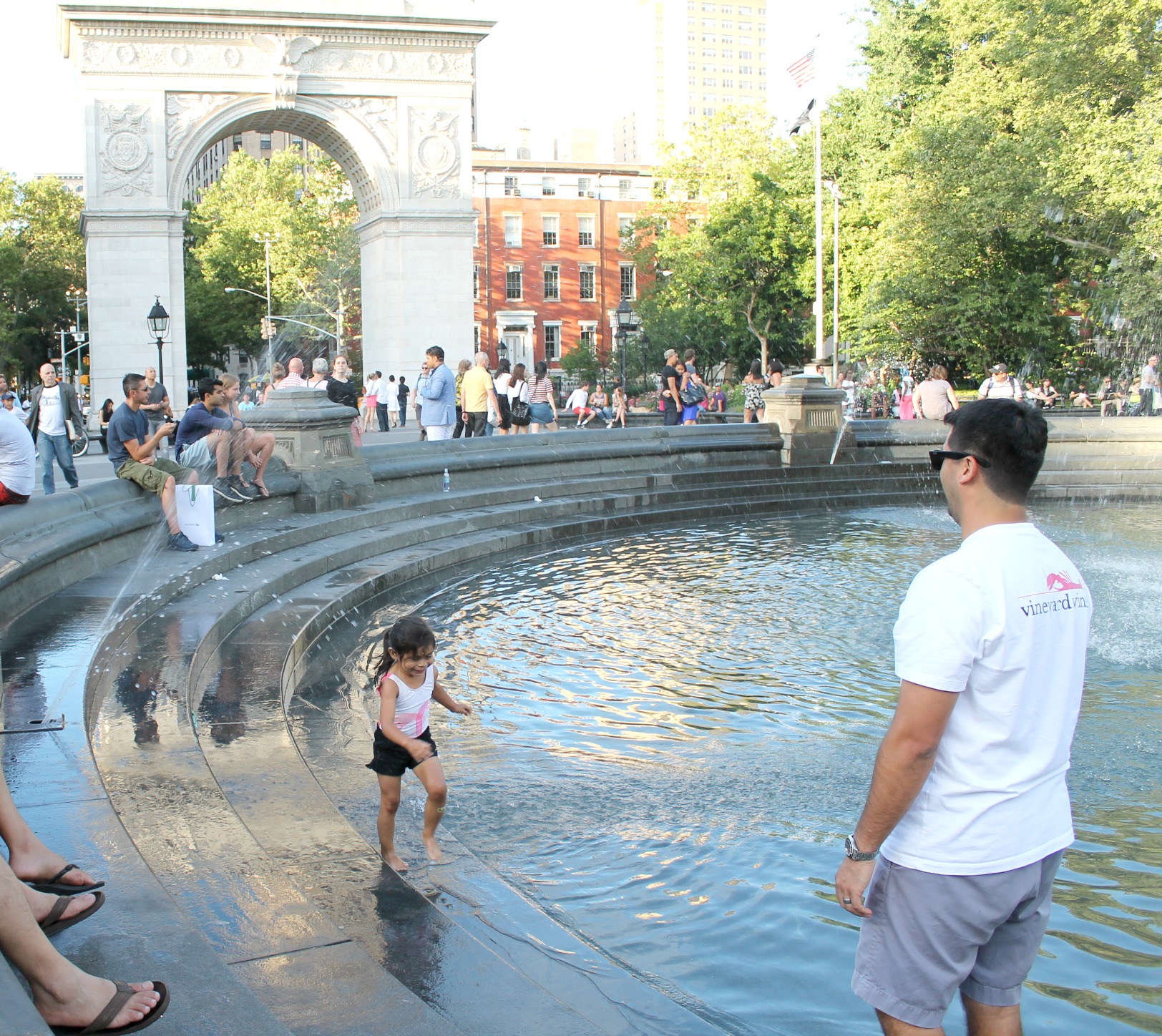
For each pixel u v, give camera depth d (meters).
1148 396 28.06
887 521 16.30
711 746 5.98
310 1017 2.79
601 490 17.00
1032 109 30.36
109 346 33.84
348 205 64.69
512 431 21.88
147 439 9.62
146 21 33.41
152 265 34.00
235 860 3.74
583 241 68.25
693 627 8.95
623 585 10.88
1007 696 2.32
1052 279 35.25
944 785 2.36
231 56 34.50
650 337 53.09
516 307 67.44
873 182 38.50
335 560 10.65
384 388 32.31
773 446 19.50
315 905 3.44
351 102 36.25
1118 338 33.41
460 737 6.18
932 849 2.36
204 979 2.75
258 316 66.75
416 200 36.97
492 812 5.00
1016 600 2.31
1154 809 5.04
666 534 14.82
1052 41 28.61
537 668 7.69
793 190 48.91
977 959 2.54
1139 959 3.70
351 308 64.12
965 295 33.81
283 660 6.91
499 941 3.72
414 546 12.31
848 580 11.05
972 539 2.43
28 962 2.50
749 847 4.60
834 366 33.62
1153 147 27.00
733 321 50.59
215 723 5.65
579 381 56.88
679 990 3.49
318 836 4.30
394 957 3.36
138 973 2.77
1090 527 15.27
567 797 5.20
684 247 53.16
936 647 2.28
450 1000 3.10
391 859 4.34
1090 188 29.28
